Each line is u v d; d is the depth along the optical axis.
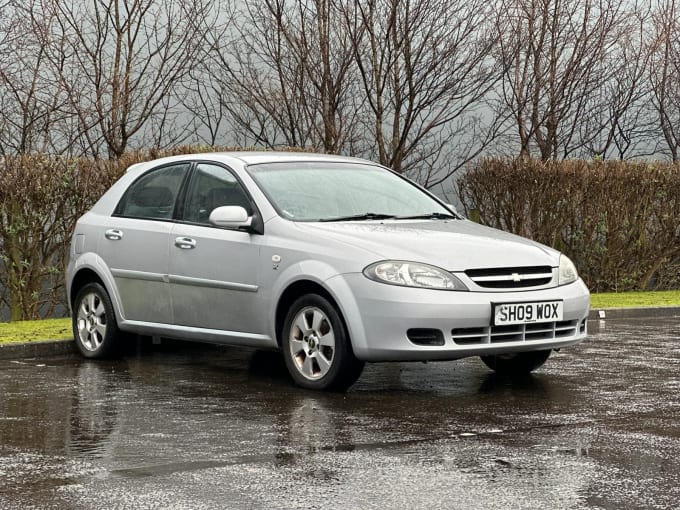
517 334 9.41
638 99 23.95
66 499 5.98
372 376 10.45
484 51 19.75
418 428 7.91
